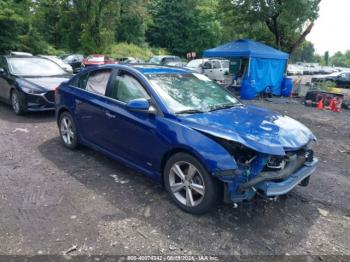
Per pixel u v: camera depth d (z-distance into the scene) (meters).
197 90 4.43
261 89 15.03
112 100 4.47
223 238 3.17
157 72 4.44
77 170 4.68
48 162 4.96
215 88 4.76
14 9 26.12
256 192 3.28
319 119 10.03
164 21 50.47
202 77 4.93
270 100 14.11
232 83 16.28
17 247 2.91
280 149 3.25
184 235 3.19
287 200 4.04
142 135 3.95
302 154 3.69
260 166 3.23
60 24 39.97
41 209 3.57
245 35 21.61
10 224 3.26
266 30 20.56
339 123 9.45
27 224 3.27
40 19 32.06
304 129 3.92
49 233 3.14
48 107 7.84
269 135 3.44
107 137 4.57
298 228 3.43
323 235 3.32
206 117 3.72
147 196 3.95
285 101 13.91
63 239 3.05
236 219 3.52
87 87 5.07
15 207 3.59
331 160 5.82
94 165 4.89
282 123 3.88
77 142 5.38
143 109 3.81
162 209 3.65
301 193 4.28
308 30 18.78
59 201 3.76
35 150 5.50
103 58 24.56
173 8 50.44
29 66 8.77
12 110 8.79
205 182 3.35
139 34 48.22
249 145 3.18
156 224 3.36
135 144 4.09
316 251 3.05
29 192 3.96
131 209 3.63
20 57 9.07
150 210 3.62
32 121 7.59
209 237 3.18
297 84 16.44
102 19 38.38
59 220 3.37
